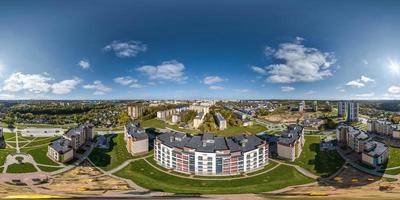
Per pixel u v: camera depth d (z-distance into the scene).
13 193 179.12
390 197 166.75
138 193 185.62
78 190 190.50
